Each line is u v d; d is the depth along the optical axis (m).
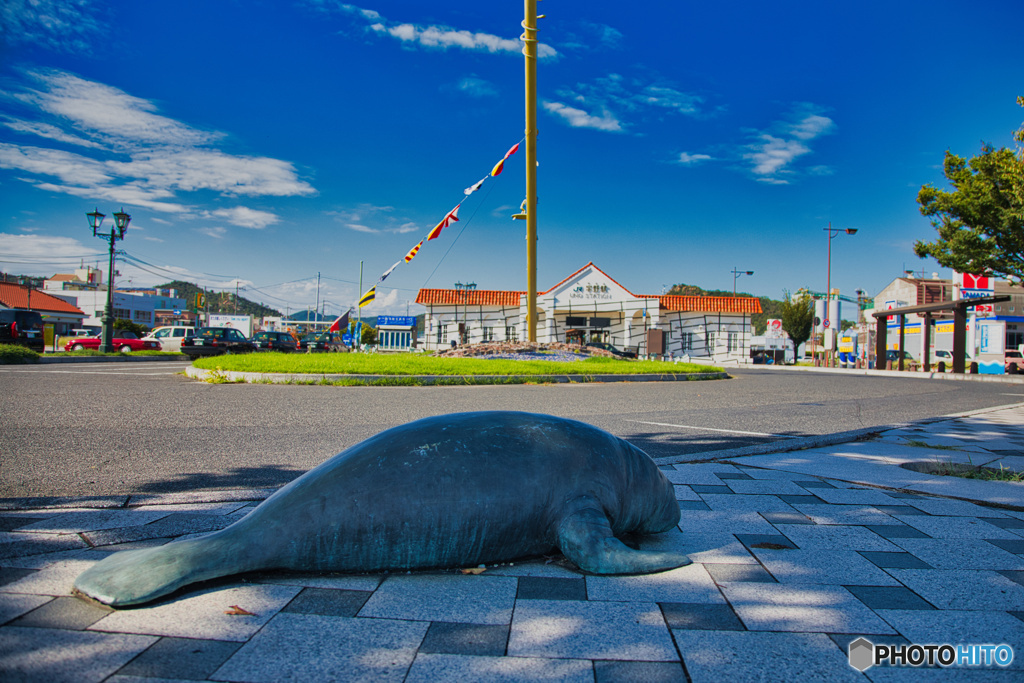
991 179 13.73
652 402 9.28
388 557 2.24
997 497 3.61
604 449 2.66
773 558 2.55
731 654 1.74
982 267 14.86
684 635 1.86
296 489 2.29
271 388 10.40
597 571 2.29
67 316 48.09
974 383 16.67
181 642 1.76
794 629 1.91
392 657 1.70
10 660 1.63
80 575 2.08
